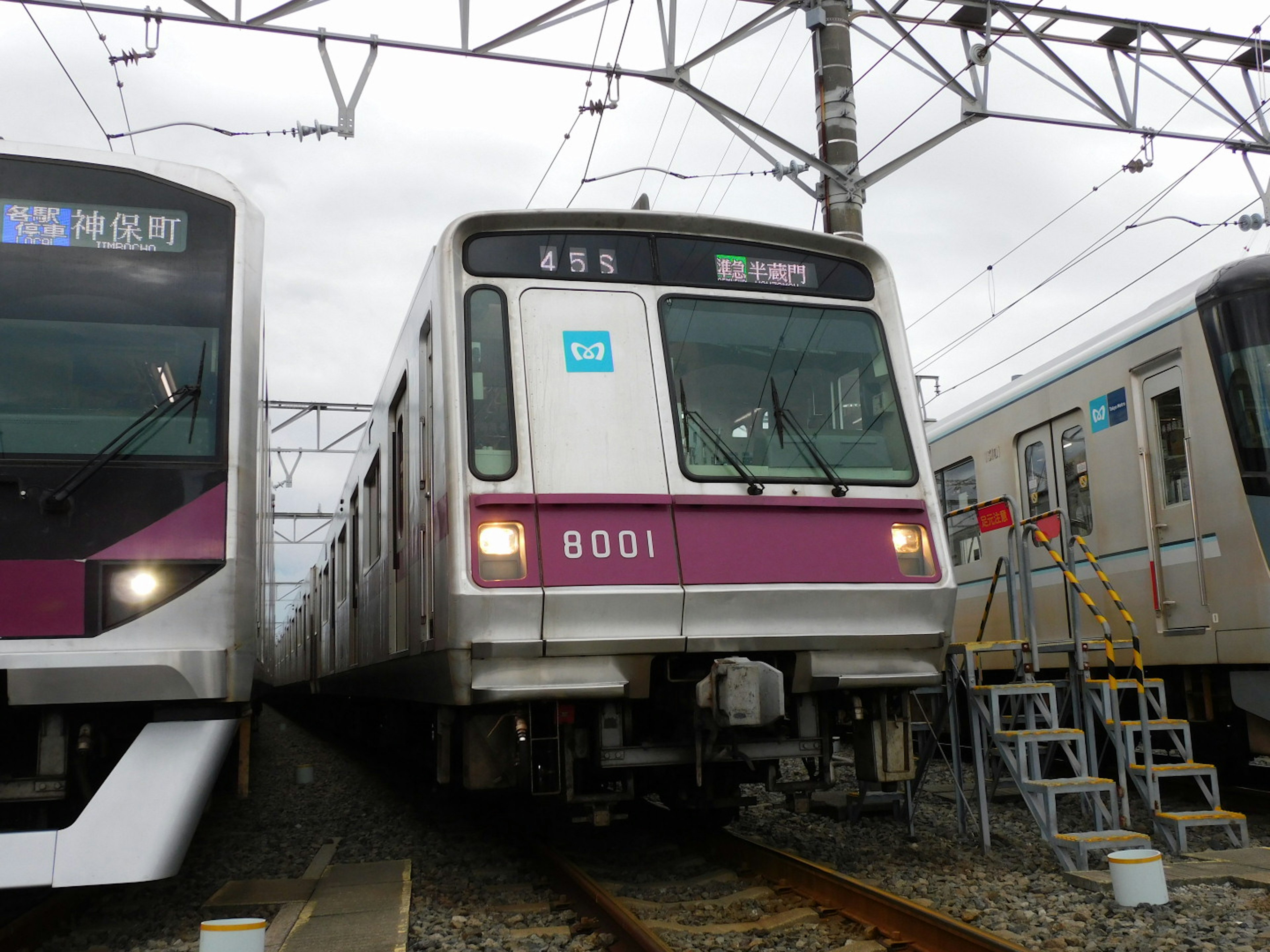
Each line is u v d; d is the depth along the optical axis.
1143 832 6.55
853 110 10.12
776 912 4.76
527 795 7.25
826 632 5.31
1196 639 7.45
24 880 4.16
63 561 4.55
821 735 5.70
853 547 5.46
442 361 5.32
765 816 7.38
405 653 6.56
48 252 4.92
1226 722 8.04
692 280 5.73
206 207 5.17
